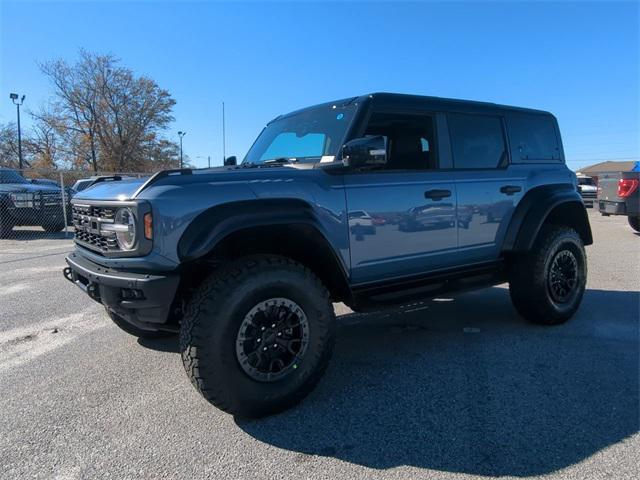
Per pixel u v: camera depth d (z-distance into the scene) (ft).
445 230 13.79
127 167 155.12
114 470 8.68
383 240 12.47
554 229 16.20
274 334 10.30
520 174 15.89
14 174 47.96
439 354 14.06
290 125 14.53
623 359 13.46
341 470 8.58
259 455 9.08
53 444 9.55
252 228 10.17
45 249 36.86
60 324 17.46
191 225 9.83
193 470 8.63
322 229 10.98
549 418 10.23
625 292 21.34
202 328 9.59
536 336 15.53
